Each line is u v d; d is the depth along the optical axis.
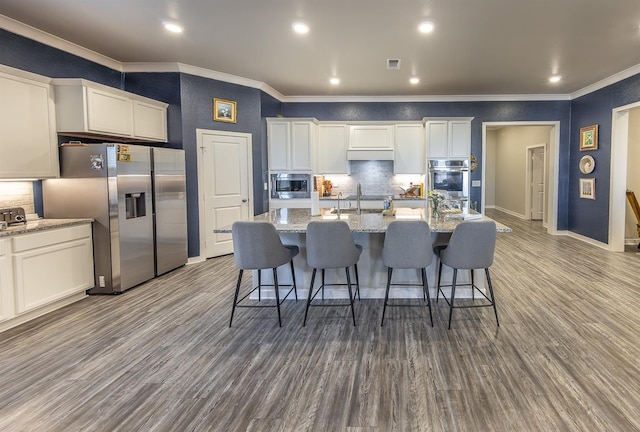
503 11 3.43
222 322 3.29
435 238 3.70
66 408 2.10
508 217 10.22
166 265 4.77
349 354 2.68
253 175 6.00
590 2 3.27
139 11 3.40
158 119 4.93
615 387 2.22
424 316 3.34
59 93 3.84
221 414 2.04
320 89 6.41
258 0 3.19
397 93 6.74
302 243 3.80
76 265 3.73
